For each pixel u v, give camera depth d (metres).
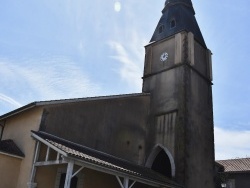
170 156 17.00
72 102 14.33
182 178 15.98
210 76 20.83
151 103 19.55
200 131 18.33
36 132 12.38
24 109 13.48
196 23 22.28
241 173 24.81
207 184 17.52
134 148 17.52
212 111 19.92
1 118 14.60
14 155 12.40
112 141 16.08
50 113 13.42
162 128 18.17
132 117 17.94
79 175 13.22
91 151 13.97
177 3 22.50
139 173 12.84
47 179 12.20
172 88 18.83
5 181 11.96
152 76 20.38
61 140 13.08
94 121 15.36
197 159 17.33
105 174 14.32
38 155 12.12
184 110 17.59
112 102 16.80
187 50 19.36
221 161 28.39
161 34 21.55
